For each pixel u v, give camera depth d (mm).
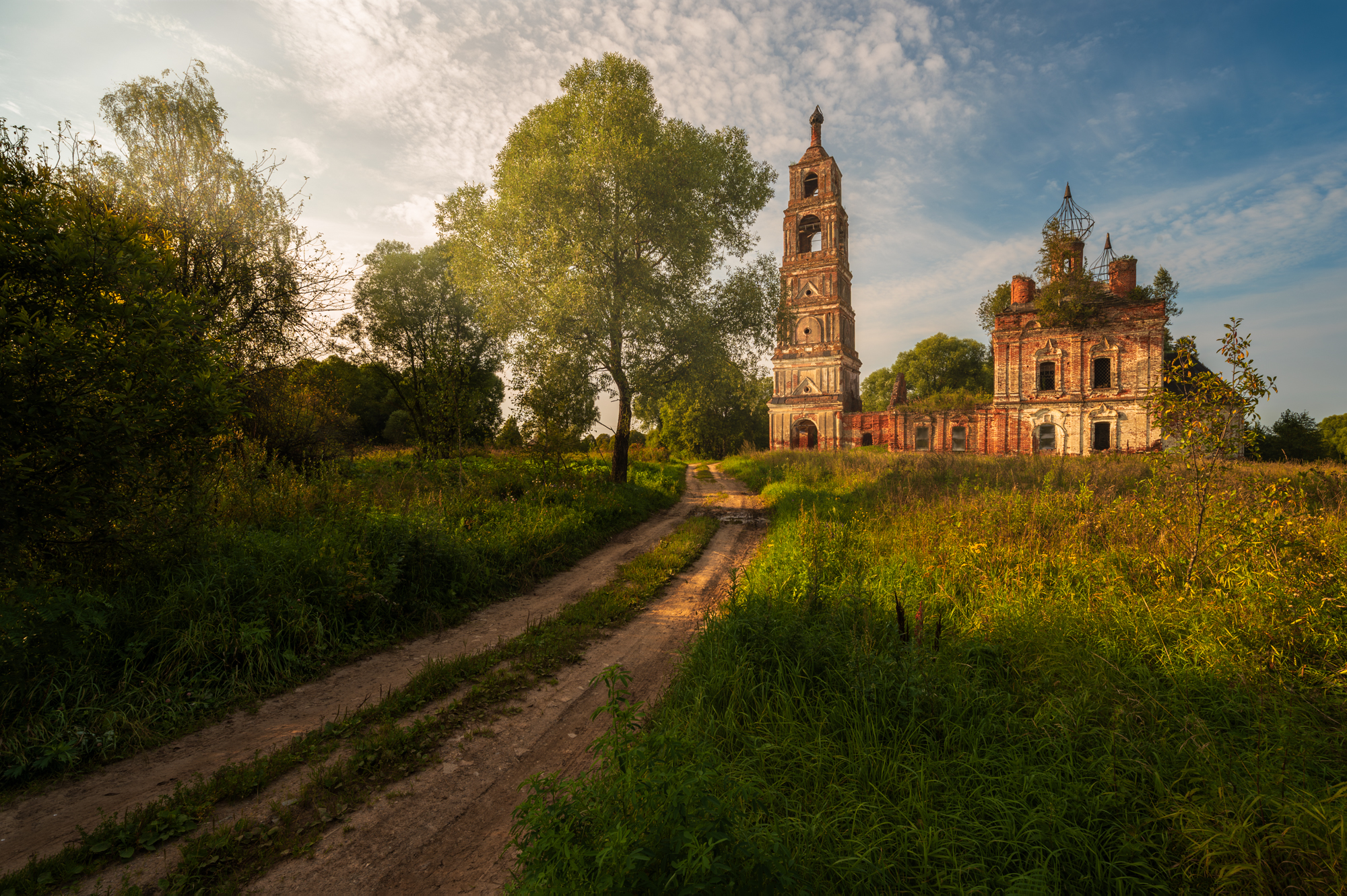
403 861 2926
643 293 15828
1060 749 3350
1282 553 5316
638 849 2029
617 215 15828
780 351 46625
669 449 59688
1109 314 33188
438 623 6680
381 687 5051
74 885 2660
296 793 3459
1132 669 4203
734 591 6508
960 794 3045
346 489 9227
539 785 2436
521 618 7086
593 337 16141
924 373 58562
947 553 7590
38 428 4117
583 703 4773
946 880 2537
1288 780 2889
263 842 3000
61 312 4262
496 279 16594
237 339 11023
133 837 2980
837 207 45281
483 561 8227
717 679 4402
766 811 2980
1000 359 36469
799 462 27359
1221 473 6051
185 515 5680
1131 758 3170
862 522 10648
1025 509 9055
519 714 4562
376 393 37938
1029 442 35406
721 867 1888
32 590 4066
